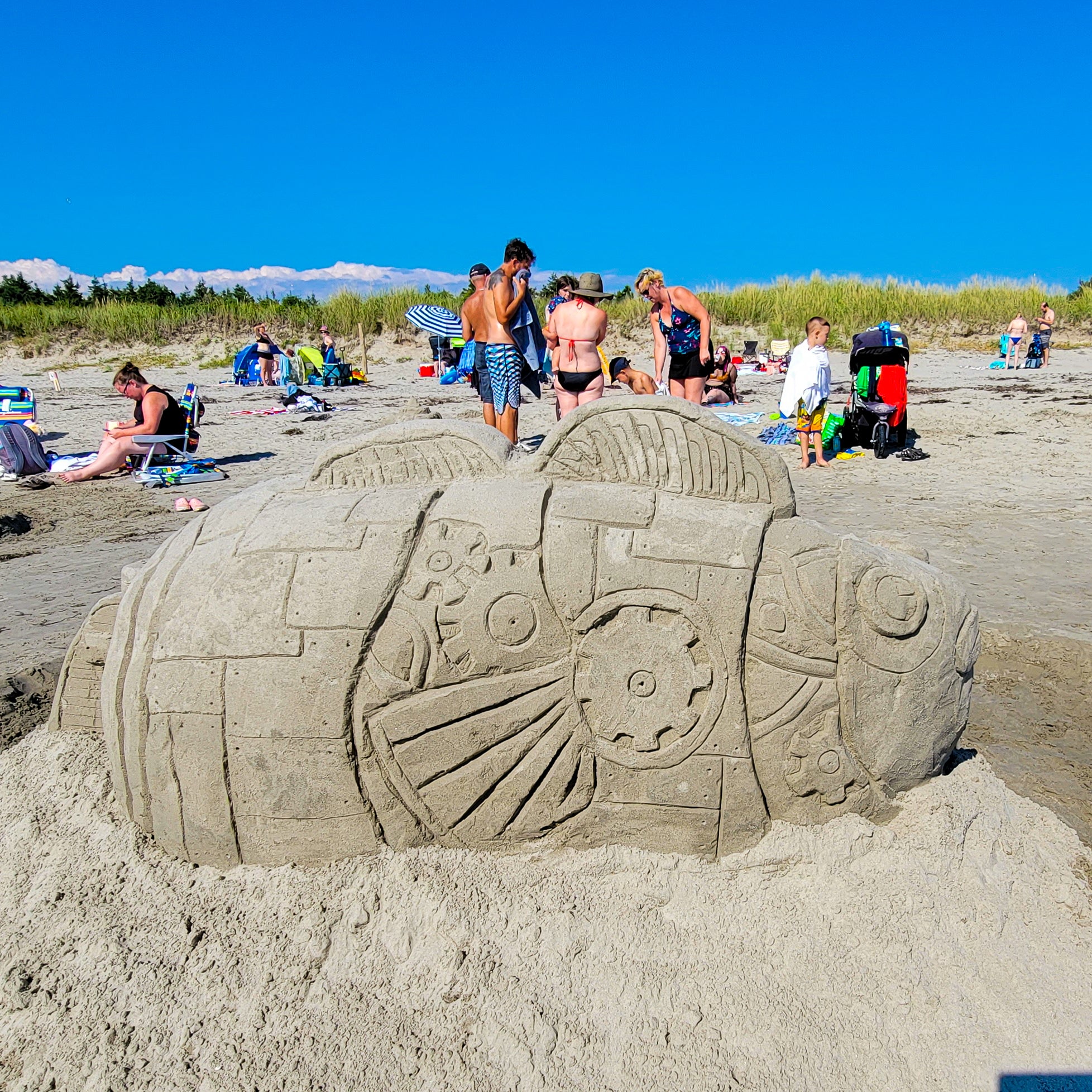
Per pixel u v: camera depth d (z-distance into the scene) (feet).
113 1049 6.42
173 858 7.71
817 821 7.40
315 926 7.04
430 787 7.28
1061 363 53.16
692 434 7.93
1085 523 18.88
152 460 26.43
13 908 7.52
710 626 7.14
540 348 22.13
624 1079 6.08
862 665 7.27
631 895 7.16
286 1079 6.16
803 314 64.95
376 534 7.39
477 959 6.76
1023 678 11.95
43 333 73.05
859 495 22.07
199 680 7.27
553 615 7.20
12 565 17.95
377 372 59.67
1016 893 7.38
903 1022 6.40
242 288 83.35
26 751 9.18
